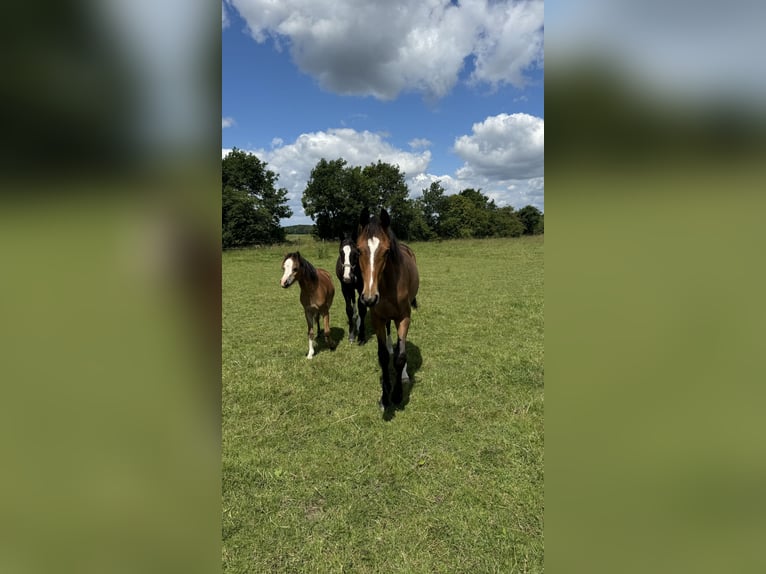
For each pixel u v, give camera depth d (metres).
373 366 4.47
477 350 4.83
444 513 2.22
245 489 2.47
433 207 47.75
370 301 2.79
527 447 2.81
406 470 2.60
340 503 2.34
